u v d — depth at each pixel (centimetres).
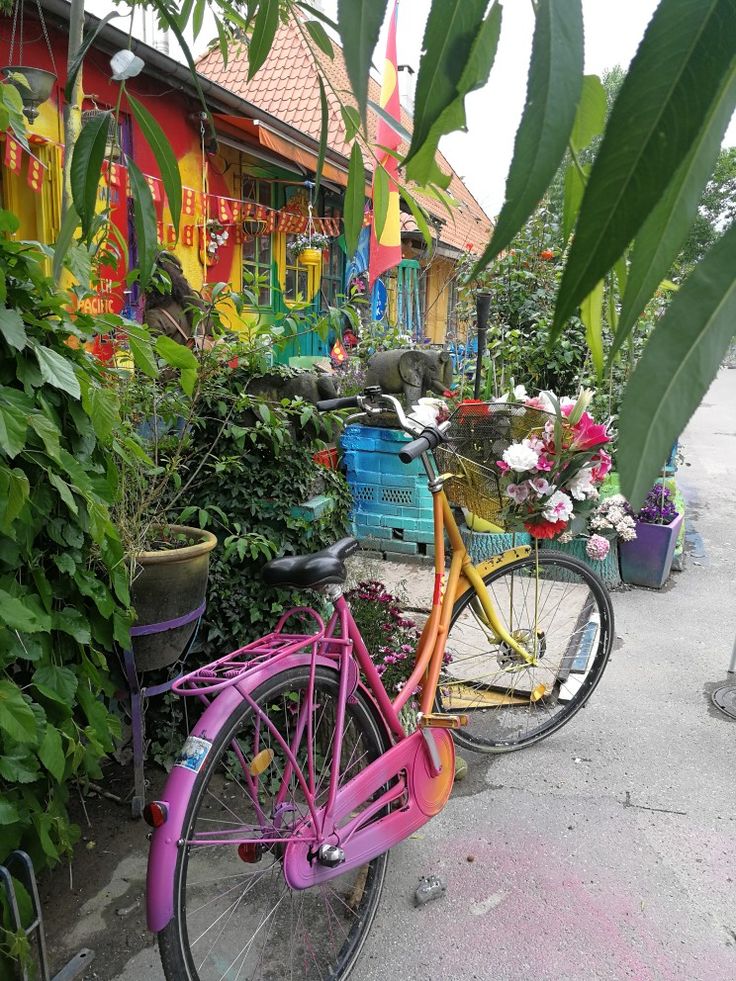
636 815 272
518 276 681
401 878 238
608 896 231
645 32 39
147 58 441
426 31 49
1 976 158
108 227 262
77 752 176
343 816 192
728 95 44
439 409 278
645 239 47
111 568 197
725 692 369
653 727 335
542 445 277
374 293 979
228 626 299
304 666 187
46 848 168
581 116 61
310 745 187
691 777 296
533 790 287
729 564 597
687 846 255
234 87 992
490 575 296
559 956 208
